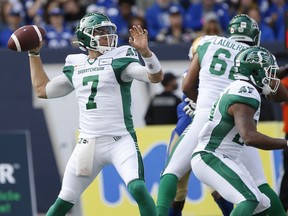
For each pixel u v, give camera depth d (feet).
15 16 125.39
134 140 72.79
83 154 72.59
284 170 91.30
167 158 81.97
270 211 75.00
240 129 66.33
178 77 110.63
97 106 72.54
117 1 134.00
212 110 69.31
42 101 108.68
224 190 67.87
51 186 108.47
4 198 100.99
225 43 76.84
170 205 76.79
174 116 109.40
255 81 68.85
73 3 130.72
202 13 134.92
